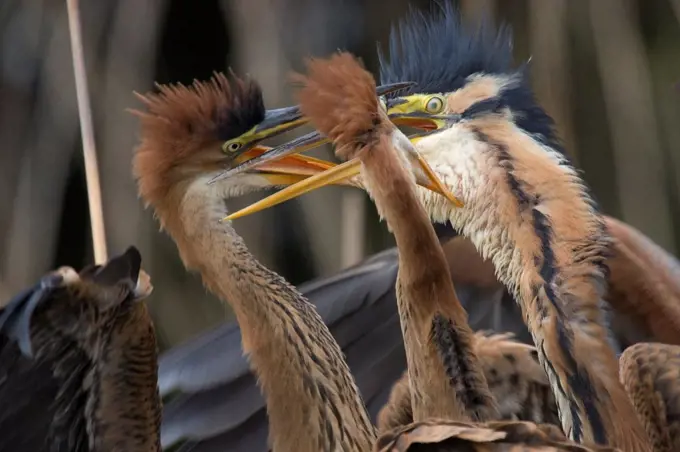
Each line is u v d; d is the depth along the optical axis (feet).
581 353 25.44
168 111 25.67
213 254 25.62
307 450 25.54
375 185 25.25
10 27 27.55
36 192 27.48
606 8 27.73
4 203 27.48
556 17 27.66
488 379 25.93
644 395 25.64
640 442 25.41
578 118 27.76
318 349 25.58
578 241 25.49
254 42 27.53
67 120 27.50
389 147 25.25
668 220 27.63
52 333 25.08
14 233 27.45
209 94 25.70
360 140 25.25
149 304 27.50
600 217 25.57
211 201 25.66
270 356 25.57
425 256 25.25
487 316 26.20
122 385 25.29
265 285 25.59
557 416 25.93
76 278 24.98
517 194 25.55
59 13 27.55
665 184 27.68
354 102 25.25
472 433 25.05
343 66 25.30
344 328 26.20
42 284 24.93
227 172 25.62
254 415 26.04
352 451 25.54
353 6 27.63
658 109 27.81
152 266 27.50
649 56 27.89
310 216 27.58
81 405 25.26
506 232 25.55
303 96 25.31
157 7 27.58
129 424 25.34
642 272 25.89
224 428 26.02
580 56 27.76
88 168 25.76
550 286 25.48
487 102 25.70
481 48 25.81
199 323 27.53
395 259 26.23
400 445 25.09
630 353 25.71
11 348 25.04
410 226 25.23
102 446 25.34
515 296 25.58
